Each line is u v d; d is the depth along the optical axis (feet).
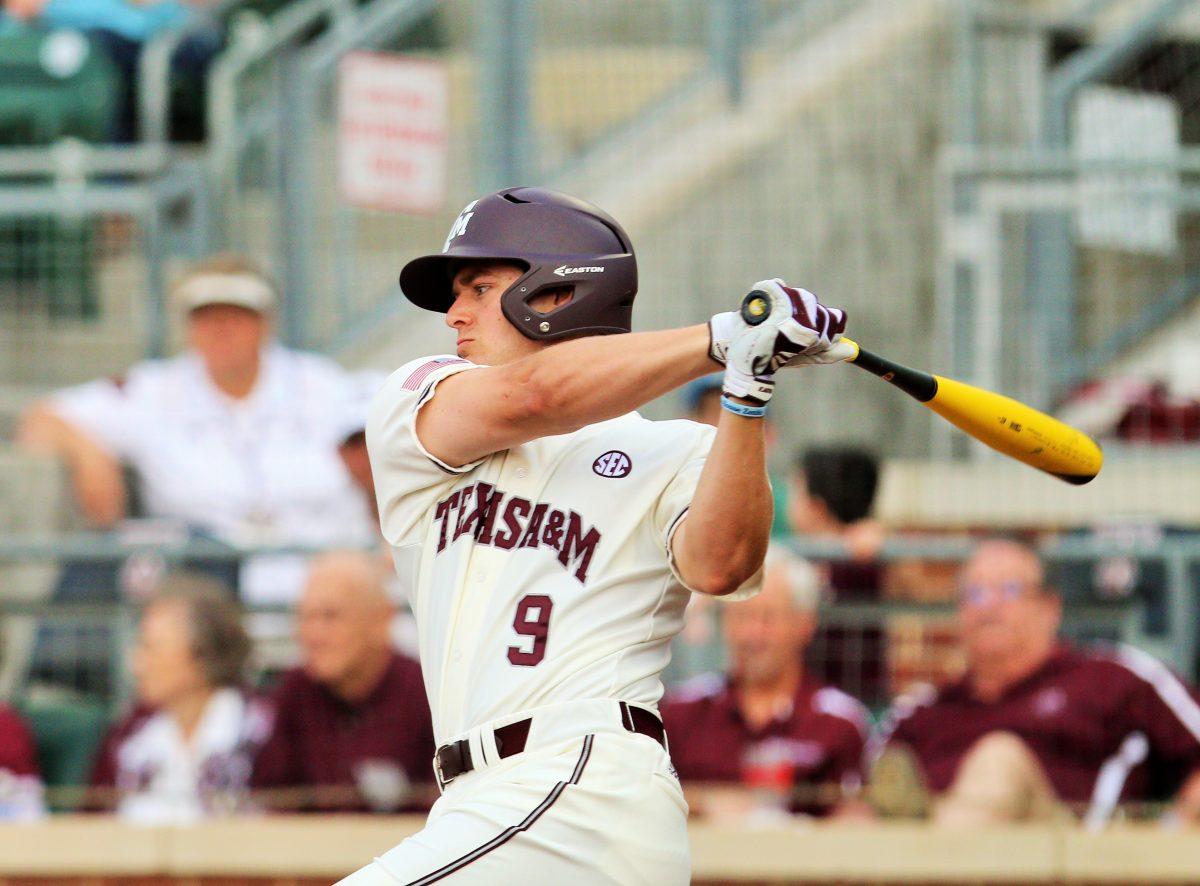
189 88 99.71
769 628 62.80
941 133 84.89
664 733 34.96
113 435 78.43
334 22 91.56
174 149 96.53
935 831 58.49
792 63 87.30
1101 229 79.30
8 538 76.23
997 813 59.47
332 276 87.30
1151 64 83.76
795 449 83.20
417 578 36.42
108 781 64.95
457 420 34.73
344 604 62.95
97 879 60.54
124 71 99.14
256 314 78.13
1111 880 58.08
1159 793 62.03
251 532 77.92
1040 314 79.30
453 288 37.06
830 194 84.94
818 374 83.20
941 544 68.90
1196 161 77.10
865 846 58.59
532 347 36.04
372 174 84.69
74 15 98.68
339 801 62.95
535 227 35.78
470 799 33.76
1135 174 78.84
